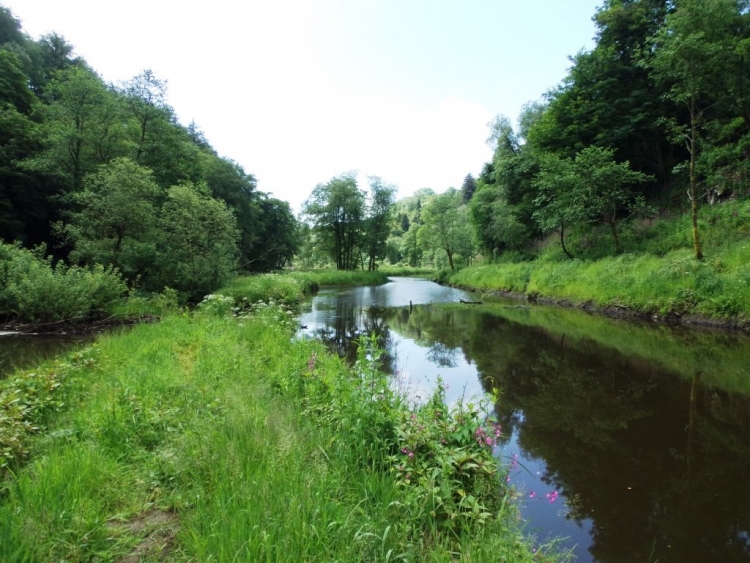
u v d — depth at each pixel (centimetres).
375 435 365
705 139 1739
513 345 1059
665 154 2292
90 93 1998
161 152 2309
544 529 335
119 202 1538
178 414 432
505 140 3509
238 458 319
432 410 412
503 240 3016
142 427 394
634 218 1983
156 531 254
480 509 306
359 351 475
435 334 1233
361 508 280
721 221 1466
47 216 1984
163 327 965
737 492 387
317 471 319
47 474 278
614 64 2275
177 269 1653
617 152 2292
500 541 271
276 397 500
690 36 1256
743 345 934
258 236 4728
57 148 1930
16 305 1198
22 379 504
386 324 1438
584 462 450
